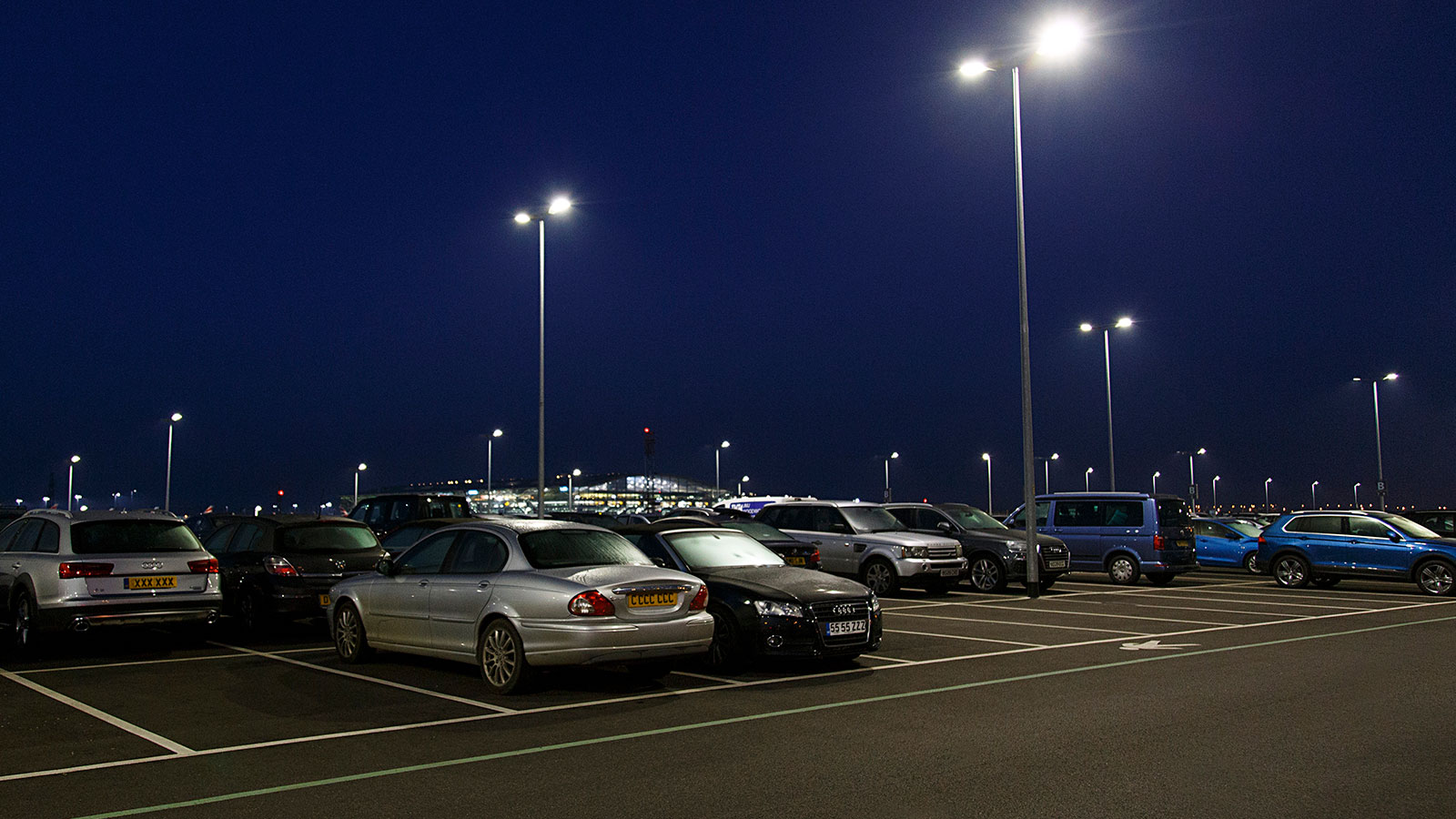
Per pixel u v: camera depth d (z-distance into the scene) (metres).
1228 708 8.41
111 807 5.64
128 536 11.65
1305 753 6.79
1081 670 10.49
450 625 9.72
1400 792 5.86
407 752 6.95
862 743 7.17
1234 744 7.08
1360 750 6.89
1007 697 8.96
